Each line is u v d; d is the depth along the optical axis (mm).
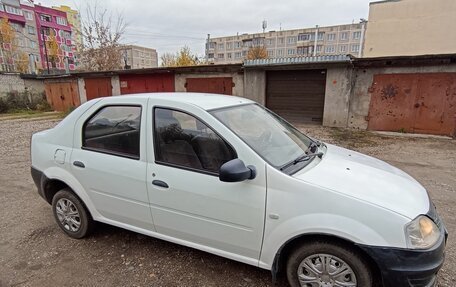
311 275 2053
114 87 15945
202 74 13367
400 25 21906
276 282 2344
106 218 2850
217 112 2389
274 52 67000
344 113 10797
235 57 71375
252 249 2162
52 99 19094
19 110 18719
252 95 12422
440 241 1891
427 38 21062
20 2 55469
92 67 26438
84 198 2867
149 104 2537
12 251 2855
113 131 2689
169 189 2359
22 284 2365
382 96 10031
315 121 11570
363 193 1946
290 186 1979
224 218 2191
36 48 57719
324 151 2770
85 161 2791
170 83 14234
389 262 1772
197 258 2693
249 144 2174
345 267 1944
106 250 2852
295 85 11688
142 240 3025
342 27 61781
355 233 1816
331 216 1877
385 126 10180
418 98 9477
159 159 2438
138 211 2598
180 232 2443
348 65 10305
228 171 1935
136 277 2439
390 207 1852
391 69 9719
